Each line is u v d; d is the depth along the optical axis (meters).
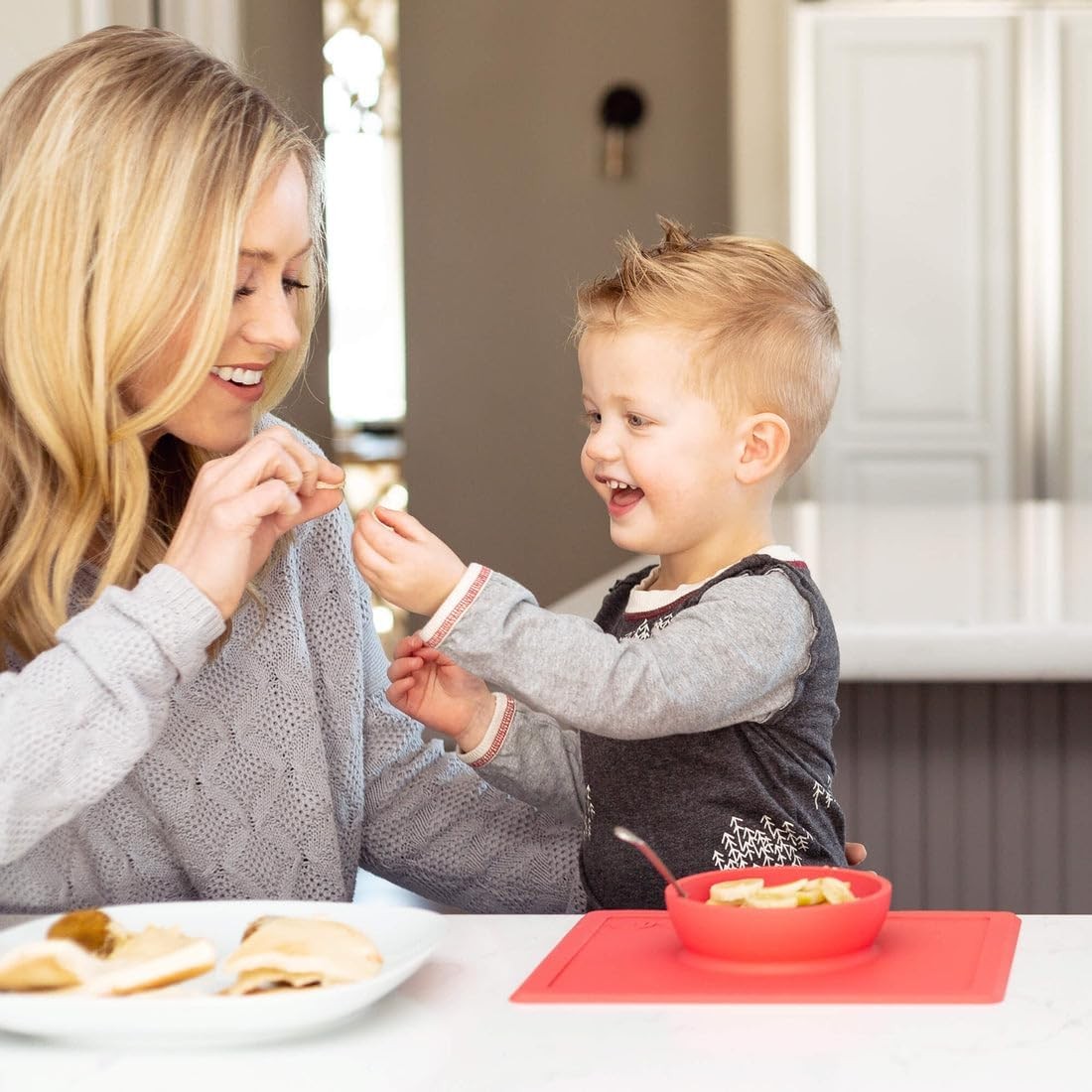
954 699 1.74
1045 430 5.04
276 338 1.04
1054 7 4.89
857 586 2.05
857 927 0.76
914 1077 0.61
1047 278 4.99
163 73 1.02
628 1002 0.72
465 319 6.02
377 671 1.30
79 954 0.72
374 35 8.09
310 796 1.16
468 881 1.26
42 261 1.00
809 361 1.22
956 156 4.97
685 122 5.86
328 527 1.24
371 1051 0.67
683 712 1.05
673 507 1.20
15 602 1.03
